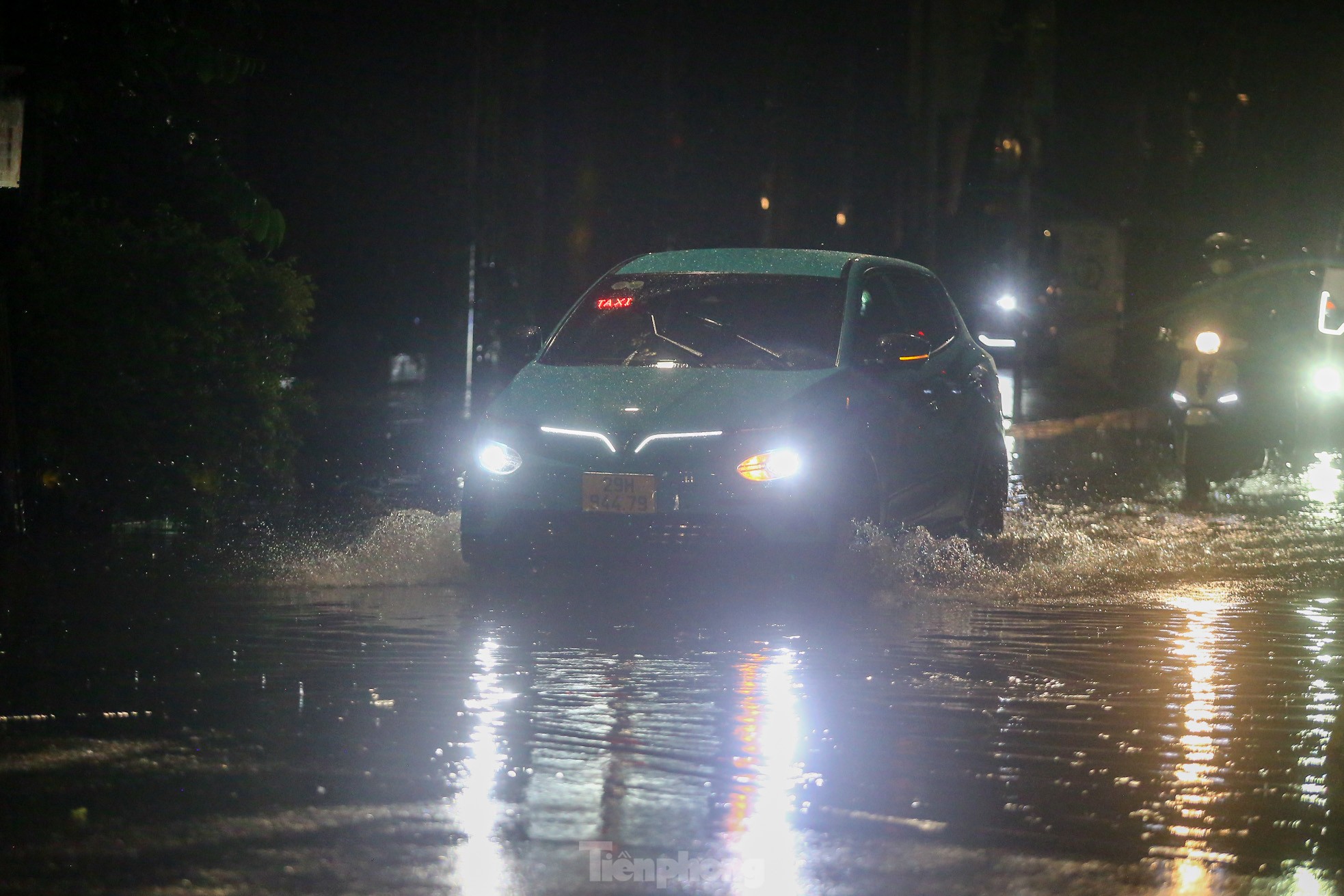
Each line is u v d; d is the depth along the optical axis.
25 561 31.30
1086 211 113.31
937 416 33.41
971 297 109.31
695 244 132.62
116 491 35.38
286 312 40.06
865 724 19.58
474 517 30.09
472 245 81.38
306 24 65.69
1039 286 110.25
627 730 19.16
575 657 23.31
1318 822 16.09
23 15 37.25
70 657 23.00
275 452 39.19
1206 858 15.02
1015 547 35.00
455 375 78.25
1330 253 80.50
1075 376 104.31
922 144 146.38
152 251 35.81
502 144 104.19
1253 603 28.45
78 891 13.74
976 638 25.14
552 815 15.87
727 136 136.25
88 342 34.22
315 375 71.12
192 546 33.47
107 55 38.06
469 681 21.70
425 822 15.59
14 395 34.06
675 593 29.09
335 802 16.17
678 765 17.66
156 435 35.56
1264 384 44.09
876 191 149.00
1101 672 22.69
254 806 15.99
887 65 147.50
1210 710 20.52
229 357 37.03
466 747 18.28
